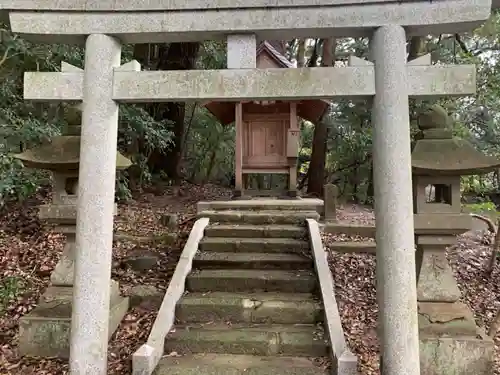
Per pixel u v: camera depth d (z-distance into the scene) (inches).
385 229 123.3
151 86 133.0
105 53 134.3
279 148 345.7
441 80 125.4
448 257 247.8
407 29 129.2
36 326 157.8
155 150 453.7
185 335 155.0
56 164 158.7
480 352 143.6
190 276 187.2
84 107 133.5
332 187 297.6
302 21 129.4
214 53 445.1
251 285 185.2
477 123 401.7
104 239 131.4
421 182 153.3
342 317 177.2
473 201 434.0
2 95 249.0
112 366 144.7
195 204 366.3
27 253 231.5
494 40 385.1
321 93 128.9
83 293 129.0
